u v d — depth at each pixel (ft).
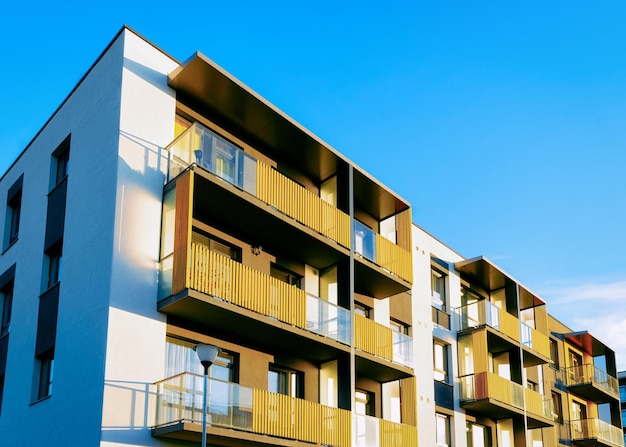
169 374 58.08
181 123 65.77
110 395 52.37
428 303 92.68
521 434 98.07
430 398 87.20
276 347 67.82
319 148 73.87
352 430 67.00
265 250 70.85
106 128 60.95
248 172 64.85
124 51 61.31
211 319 60.29
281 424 60.18
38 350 62.90
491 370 106.42
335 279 75.05
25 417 62.28
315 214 70.79
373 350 74.08
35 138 74.23
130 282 56.08
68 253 61.98
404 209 85.92
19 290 69.72
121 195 57.41
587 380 130.52
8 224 77.20
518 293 108.88
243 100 66.23
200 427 52.95
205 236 65.92
